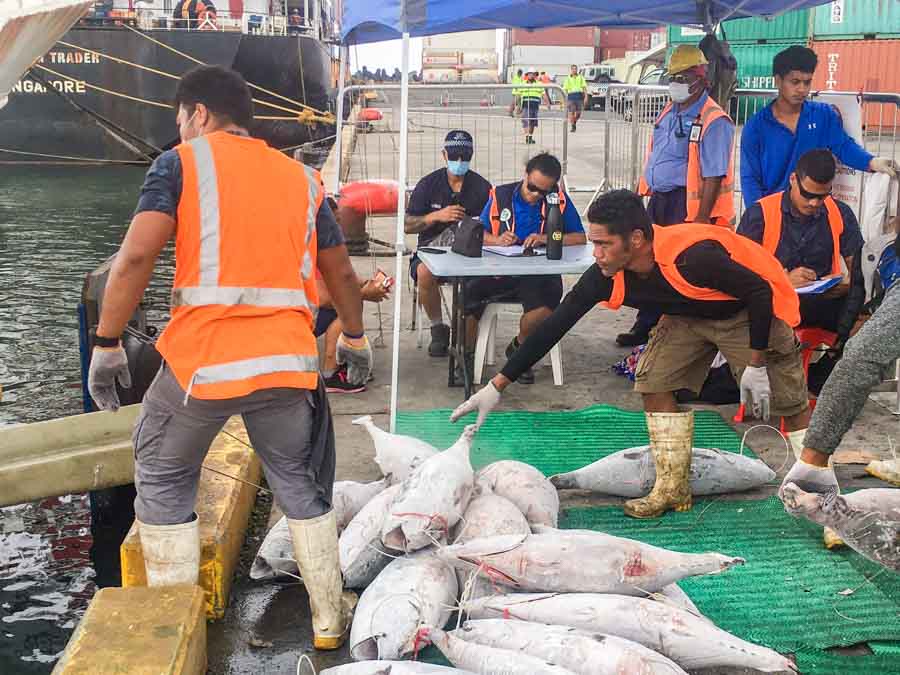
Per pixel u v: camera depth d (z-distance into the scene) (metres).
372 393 5.76
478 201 6.40
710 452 4.25
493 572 3.14
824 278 5.30
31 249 12.41
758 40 23.06
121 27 22.52
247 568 3.75
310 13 28.91
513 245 6.04
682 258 3.77
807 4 6.86
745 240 3.91
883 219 5.69
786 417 4.15
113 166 23.38
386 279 4.87
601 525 4.02
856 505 2.97
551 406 5.58
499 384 3.75
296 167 2.96
